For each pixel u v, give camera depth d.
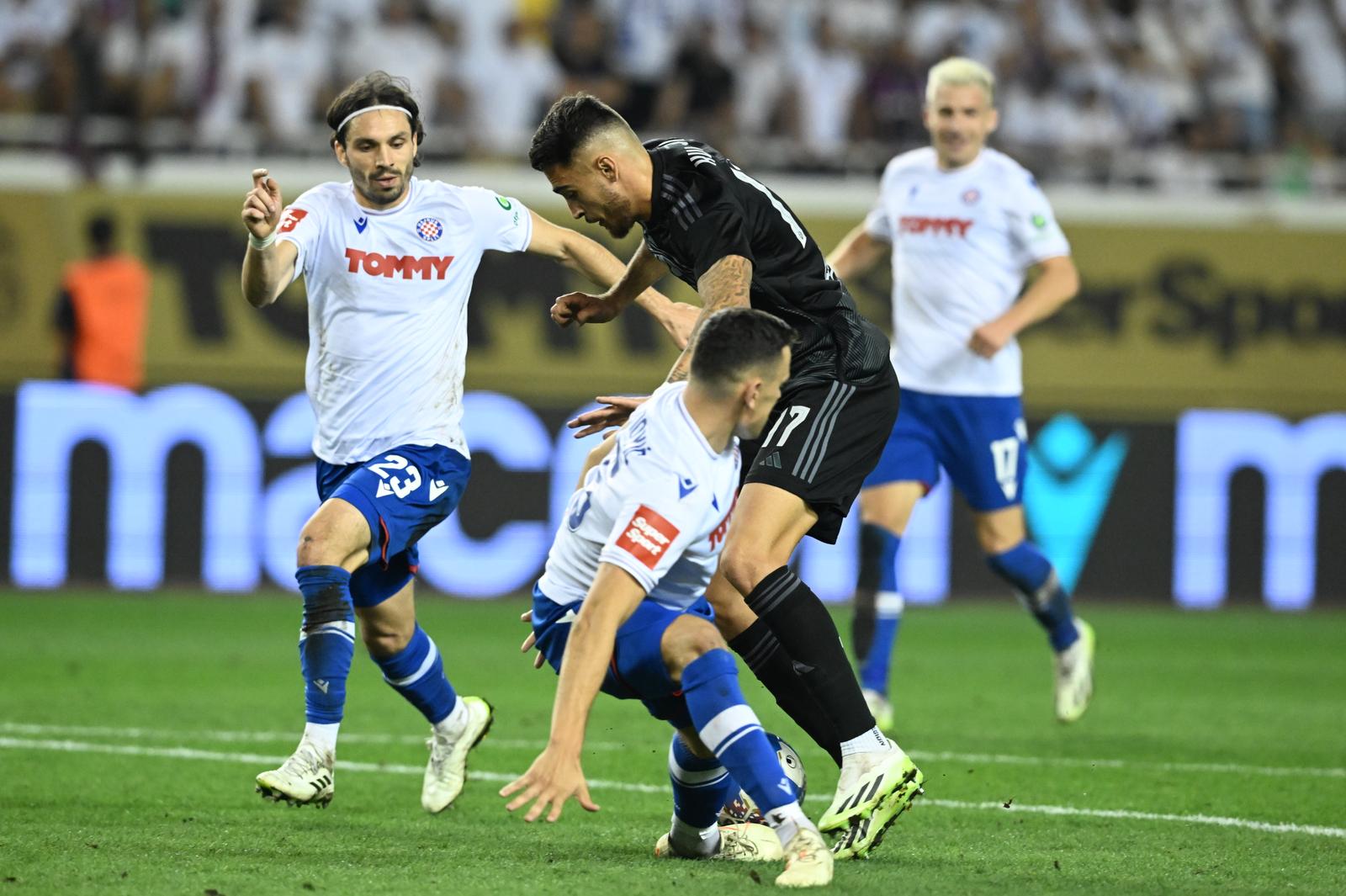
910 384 26.73
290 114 54.19
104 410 47.25
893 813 15.78
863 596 26.38
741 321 14.04
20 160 51.31
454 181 52.28
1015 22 59.31
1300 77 61.19
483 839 16.91
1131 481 50.84
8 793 19.22
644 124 56.53
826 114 57.06
